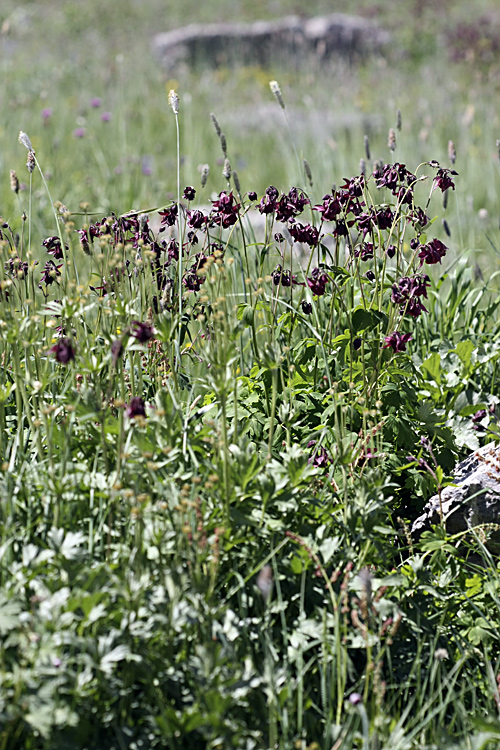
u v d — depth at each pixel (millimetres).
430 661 2787
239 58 18688
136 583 2514
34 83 13578
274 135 11664
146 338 2863
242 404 3715
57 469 2926
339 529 3154
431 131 10445
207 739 2473
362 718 2525
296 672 2785
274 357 3102
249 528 2980
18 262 3615
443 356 4473
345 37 19219
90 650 2406
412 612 3021
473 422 4090
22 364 3748
